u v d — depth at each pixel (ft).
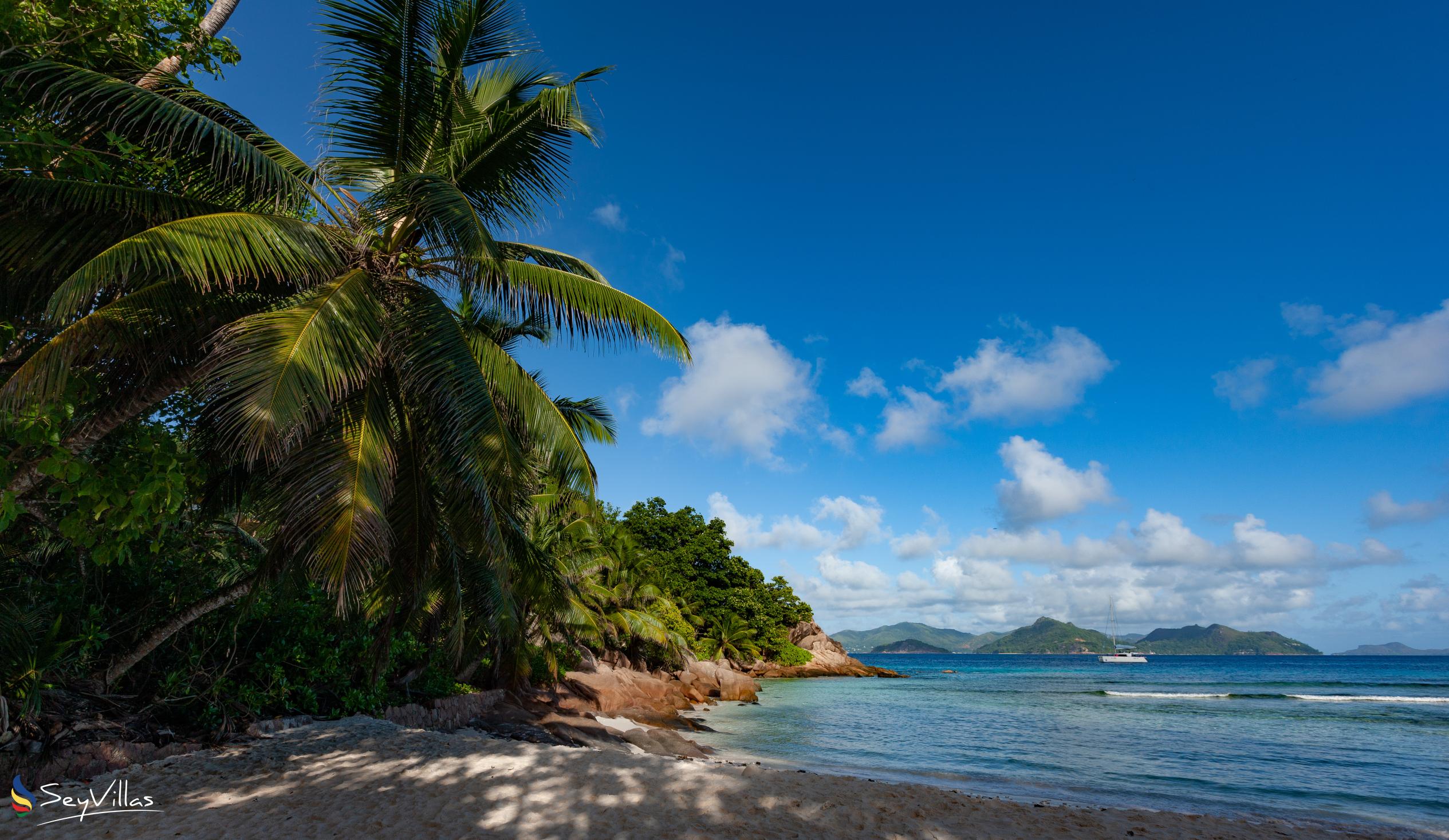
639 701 102.01
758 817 28.17
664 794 30.55
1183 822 33.22
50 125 23.84
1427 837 34.71
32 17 22.79
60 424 24.17
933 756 67.26
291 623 41.42
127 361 25.58
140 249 21.03
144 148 25.50
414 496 34.58
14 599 29.27
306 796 26.61
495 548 32.60
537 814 26.37
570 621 87.56
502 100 34.12
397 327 28.58
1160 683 231.91
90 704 31.89
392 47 29.99
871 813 29.86
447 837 23.15
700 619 205.46
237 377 21.79
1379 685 212.23
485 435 29.04
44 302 25.08
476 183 33.55
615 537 128.36
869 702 140.05
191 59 29.14
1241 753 70.95
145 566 36.04
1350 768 61.87
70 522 21.57
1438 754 70.59
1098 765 63.10
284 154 30.30
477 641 62.54
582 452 33.86
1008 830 29.07
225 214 24.25
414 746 37.50
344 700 44.75
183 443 31.63
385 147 31.76
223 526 41.24
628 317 32.65
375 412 28.55
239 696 37.60
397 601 40.40
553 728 61.57
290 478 26.68
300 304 25.30
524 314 31.60
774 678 235.61
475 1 31.76
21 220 23.08
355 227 30.27
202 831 22.16
